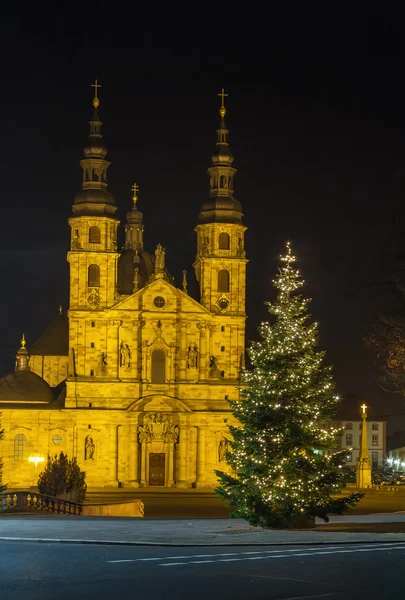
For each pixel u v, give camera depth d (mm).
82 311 147625
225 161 153375
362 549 41969
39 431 147375
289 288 66062
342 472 64938
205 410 148125
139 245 178125
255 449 62750
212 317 149750
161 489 143750
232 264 151000
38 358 177125
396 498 125875
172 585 32281
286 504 60844
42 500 75125
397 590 31766
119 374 147750
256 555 39625
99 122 152250
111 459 146125
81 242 148500
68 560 37562
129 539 45188
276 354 63969
